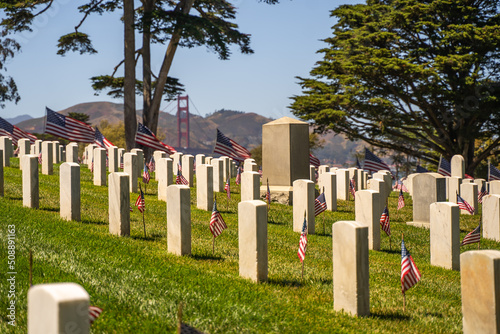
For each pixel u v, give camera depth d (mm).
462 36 42156
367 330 6742
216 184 21594
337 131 47375
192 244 11266
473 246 13727
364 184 26109
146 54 44281
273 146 20500
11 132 29844
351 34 46625
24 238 9578
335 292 7605
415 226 16469
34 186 13125
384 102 42656
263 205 8609
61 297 3826
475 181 23797
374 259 11617
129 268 8516
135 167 19344
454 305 8555
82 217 12930
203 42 39969
